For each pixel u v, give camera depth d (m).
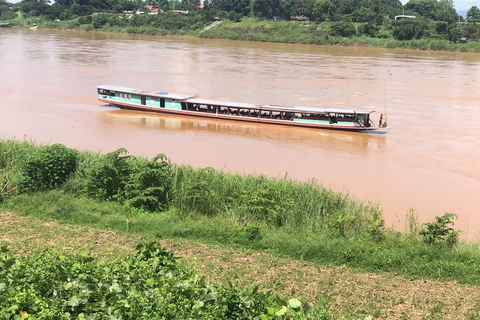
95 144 31.48
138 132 34.75
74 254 14.48
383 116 41.16
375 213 18.20
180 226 16.94
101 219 17.36
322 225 18.16
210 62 71.00
